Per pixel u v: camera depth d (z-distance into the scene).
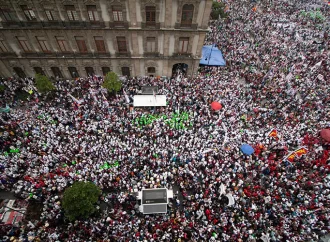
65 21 32.91
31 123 31.09
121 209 24.12
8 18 32.50
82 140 29.20
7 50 36.34
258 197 24.73
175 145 29.34
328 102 36.31
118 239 21.19
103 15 32.47
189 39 35.97
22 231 22.25
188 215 23.62
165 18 32.78
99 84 39.78
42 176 25.70
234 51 48.22
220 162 27.30
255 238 21.86
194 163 27.39
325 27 60.56
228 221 22.62
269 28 57.72
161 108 35.25
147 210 23.16
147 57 38.09
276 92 38.09
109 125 31.39
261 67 44.22
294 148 30.16
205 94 37.03
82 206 20.62
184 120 33.19
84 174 25.70
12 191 25.39
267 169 26.95
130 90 38.31
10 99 36.28
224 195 24.19
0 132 30.59
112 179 25.56
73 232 21.95
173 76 42.31
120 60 38.62
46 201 23.84
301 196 24.52
